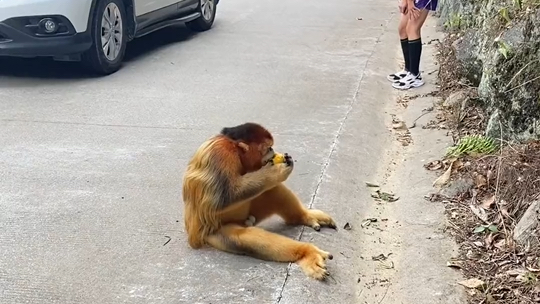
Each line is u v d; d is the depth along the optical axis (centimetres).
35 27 803
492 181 566
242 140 483
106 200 571
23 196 577
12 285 479
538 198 516
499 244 510
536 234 496
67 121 718
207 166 484
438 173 607
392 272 502
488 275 486
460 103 716
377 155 657
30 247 514
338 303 462
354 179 607
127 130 696
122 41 884
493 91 625
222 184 478
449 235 526
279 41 1016
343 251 512
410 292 479
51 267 495
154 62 916
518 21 626
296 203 525
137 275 486
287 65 896
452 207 556
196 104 762
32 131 695
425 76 848
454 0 966
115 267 494
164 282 479
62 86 823
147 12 930
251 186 476
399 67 910
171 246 512
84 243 518
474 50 747
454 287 475
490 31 688
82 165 625
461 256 504
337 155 639
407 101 786
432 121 715
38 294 468
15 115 732
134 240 521
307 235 519
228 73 866
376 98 787
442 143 659
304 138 673
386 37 1043
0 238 523
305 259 485
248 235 493
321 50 966
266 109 748
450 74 810
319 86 816
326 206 558
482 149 611
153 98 781
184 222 530
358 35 1052
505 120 609
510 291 467
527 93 589
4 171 615
